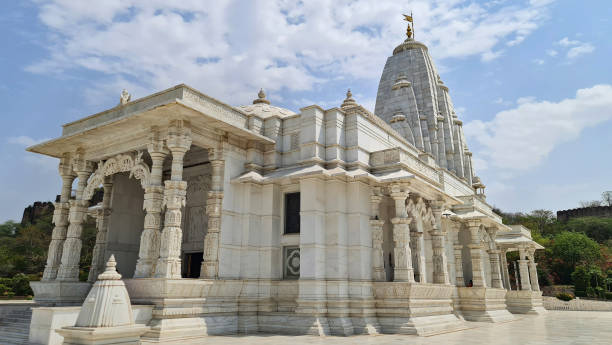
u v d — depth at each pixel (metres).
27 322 14.66
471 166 43.72
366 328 14.87
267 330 15.72
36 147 19.09
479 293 22.55
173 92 15.56
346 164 17.16
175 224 14.47
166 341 12.64
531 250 36.03
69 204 19.58
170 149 15.35
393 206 20.16
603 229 84.25
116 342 7.93
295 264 16.89
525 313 30.48
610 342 13.16
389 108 38.53
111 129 16.64
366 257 16.08
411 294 15.50
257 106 22.44
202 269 15.68
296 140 18.09
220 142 16.81
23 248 63.75
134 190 20.84
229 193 16.75
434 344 12.31
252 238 16.89
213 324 14.77
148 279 13.73
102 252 19.03
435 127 37.88
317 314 14.82
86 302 8.26
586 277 51.81
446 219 23.86
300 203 16.34
